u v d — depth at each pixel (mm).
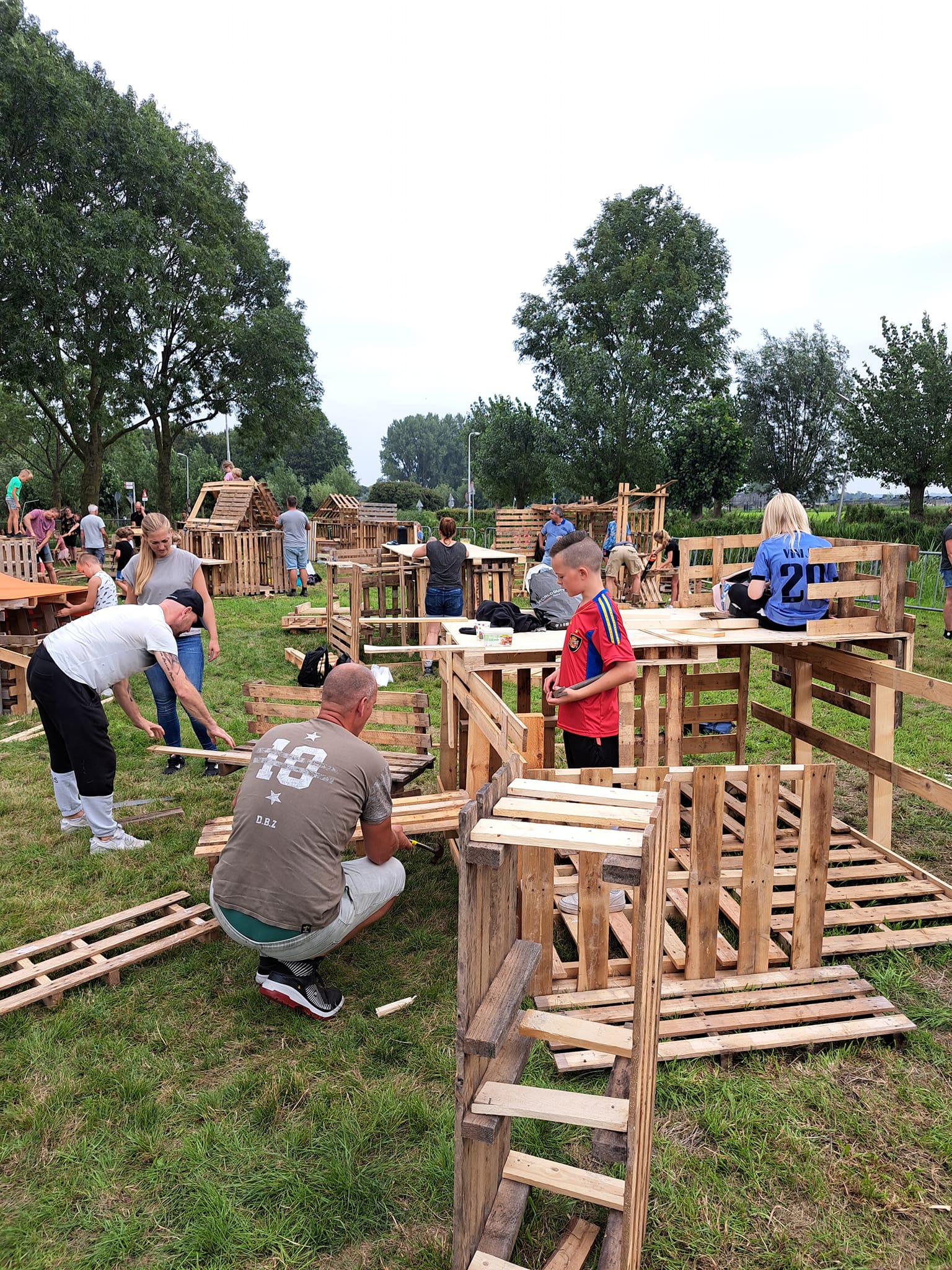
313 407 33344
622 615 5629
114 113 25812
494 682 5074
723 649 5801
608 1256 2180
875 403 26500
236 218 30906
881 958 3762
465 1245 2156
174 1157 2689
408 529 15461
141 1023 3352
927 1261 2316
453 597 9781
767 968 3582
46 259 23078
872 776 4820
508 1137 2543
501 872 2350
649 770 3352
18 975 3512
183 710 7922
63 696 4555
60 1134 2801
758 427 41719
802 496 42375
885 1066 3088
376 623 8086
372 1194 2529
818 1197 2508
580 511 23375
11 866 4672
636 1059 2008
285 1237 2400
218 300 28984
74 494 48531
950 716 7445
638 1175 2184
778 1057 3131
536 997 3402
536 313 44406
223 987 3607
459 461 147000
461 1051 2055
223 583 16875
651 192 43594
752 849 3443
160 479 31094
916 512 26734
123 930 4059
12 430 39156
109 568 20750
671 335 41375
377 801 3355
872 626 4805
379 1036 3260
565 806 2305
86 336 25250
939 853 4848
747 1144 2705
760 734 7047
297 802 3146
